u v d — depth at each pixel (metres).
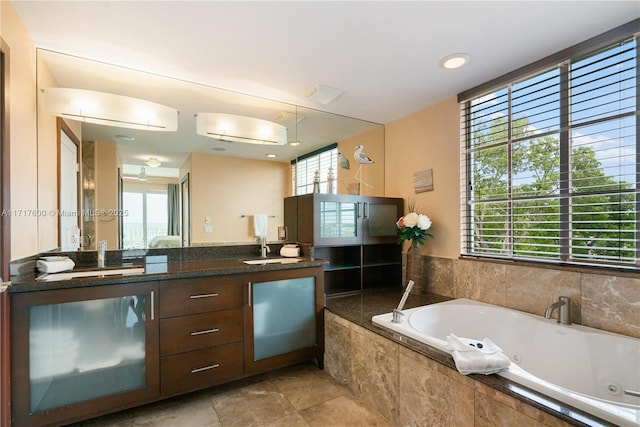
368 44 1.90
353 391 2.17
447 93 2.68
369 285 3.37
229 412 1.94
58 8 1.55
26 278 1.66
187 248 2.57
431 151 2.97
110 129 2.28
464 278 2.63
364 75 2.33
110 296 1.76
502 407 1.27
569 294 1.96
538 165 2.18
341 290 3.12
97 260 2.25
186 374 1.98
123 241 2.35
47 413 1.61
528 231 2.25
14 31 1.57
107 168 2.28
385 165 3.54
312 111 3.08
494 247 2.49
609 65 1.82
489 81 2.42
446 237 2.82
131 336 1.83
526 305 2.19
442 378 1.53
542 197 2.15
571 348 1.81
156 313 1.89
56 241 2.13
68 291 1.65
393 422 1.82
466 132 2.69
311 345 2.48
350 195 3.03
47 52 1.98
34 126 1.83
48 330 1.63
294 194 3.00
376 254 3.52
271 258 2.72
